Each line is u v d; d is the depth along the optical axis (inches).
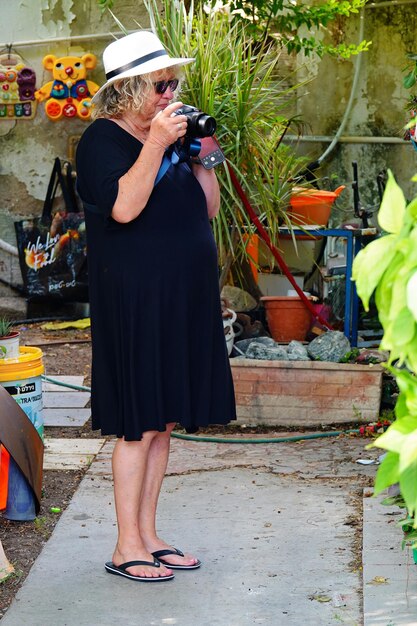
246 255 274.2
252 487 212.4
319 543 180.9
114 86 160.2
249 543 181.9
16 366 202.2
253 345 265.9
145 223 158.6
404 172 412.2
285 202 276.1
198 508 200.4
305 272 375.6
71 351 349.4
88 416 271.0
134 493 166.6
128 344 159.6
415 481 74.8
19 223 394.6
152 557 168.4
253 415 259.4
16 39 385.7
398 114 409.4
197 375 164.7
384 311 75.8
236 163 260.2
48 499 206.5
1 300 397.7
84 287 396.2
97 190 156.9
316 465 226.2
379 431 247.1
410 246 72.4
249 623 150.7
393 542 175.5
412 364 73.2
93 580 167.0
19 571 171.0
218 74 260.7
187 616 153.6
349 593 159.9
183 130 151.2
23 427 189.0
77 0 381.7
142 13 378.9
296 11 337.4
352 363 257.4
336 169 414.9
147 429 161.2
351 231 292.2
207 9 308.0
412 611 149.2
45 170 393.7
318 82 410.0
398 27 404.8
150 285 158.6
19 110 388.8
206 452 238.1
